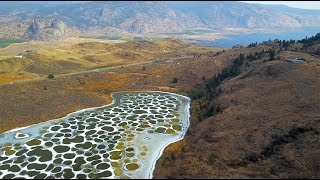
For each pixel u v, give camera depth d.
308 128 91.81
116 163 96.75
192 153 95.31
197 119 128.25
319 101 110.88
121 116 138.88
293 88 126.31
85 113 142.12
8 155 101.69
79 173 91.00
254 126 102.69
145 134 119.12
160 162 95.44
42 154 102.81
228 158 87.19
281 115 106.12
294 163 77.56
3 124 125.19
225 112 118.56
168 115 141.00
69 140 113.62
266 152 87.25
